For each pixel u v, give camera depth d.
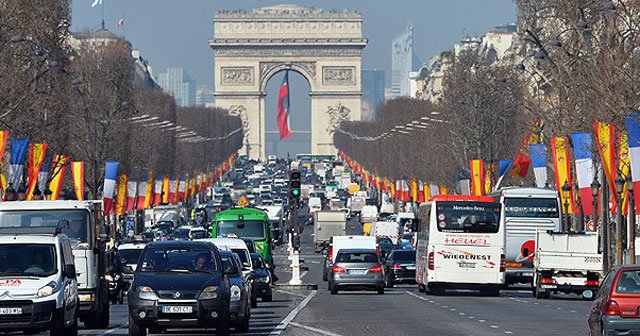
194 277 115.88
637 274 94.75
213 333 126.19
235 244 178.62
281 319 148.88
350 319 147.25
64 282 111.81
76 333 117.31
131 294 114.88
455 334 123.06
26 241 113.06
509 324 137.62
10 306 107.50
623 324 93.25
